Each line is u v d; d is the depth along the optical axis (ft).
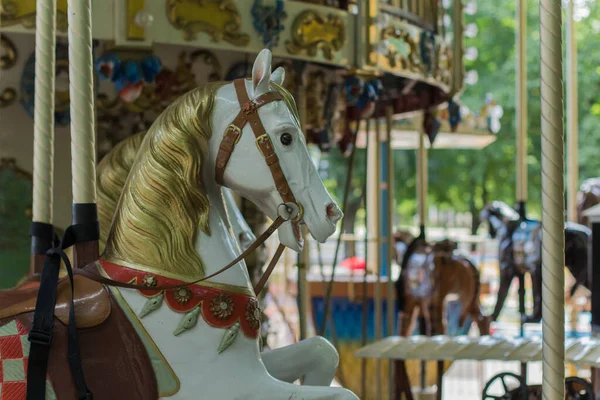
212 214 11.60
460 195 80.18
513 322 52.70
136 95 18.07
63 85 19.90
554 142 10.43
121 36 17.53
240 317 11.34
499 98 76.79
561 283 10.43
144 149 11.48
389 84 26.27
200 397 10.94
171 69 20.43
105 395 10.68
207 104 11.34
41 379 10.46
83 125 11.85
